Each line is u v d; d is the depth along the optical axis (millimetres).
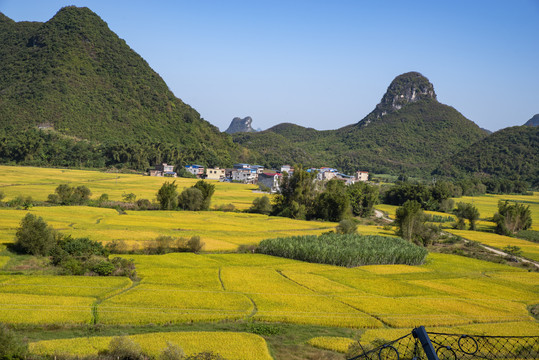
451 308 47344
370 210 143125
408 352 32781
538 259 86375
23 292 42781
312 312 43125
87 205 107875
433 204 171125
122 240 68875
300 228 102312
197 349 32656
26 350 30062
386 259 72062
